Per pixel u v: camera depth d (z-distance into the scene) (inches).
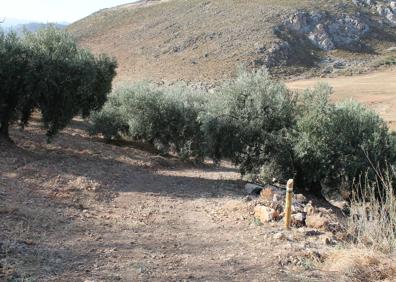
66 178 436.5
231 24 3097.9
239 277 238.1
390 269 244.2
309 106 565.9
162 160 697.0
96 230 304.3
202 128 585.0
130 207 388.2
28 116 570.6
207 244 297.6
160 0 4426.7
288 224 337.1
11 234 263.0
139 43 3088.1
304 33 3083.2
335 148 537.0
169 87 892.0
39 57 517.7
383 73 2539.4
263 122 566.3
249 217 366.3
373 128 563.5
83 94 550.0
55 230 288.2
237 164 584.7
